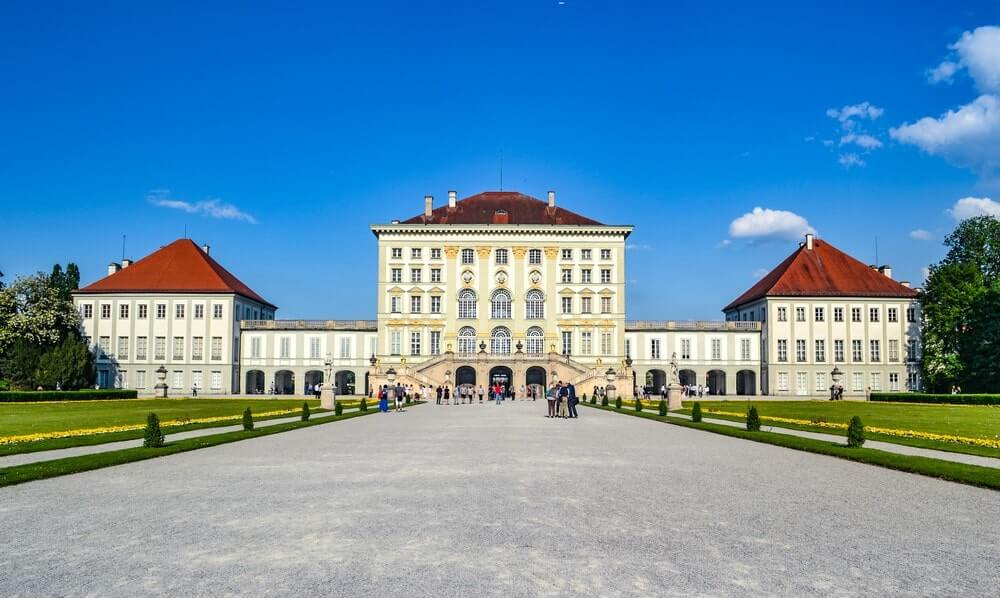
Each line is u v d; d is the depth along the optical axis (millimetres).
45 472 21562
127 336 113250
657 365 118250
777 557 12750
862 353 114500
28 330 97438
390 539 13852
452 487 19734
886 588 11117
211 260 123125
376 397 98625
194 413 55156
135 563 12258
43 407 63344
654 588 11070
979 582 11422
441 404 81438
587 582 11336
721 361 118062
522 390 103500
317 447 30453
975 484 20281
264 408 64938
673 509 16766
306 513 16188
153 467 23781
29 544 13477
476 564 12234
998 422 45062
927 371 101188
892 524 15320
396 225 114688
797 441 32375
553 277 115000
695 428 42281
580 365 103688
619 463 25188
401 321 114250
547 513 16234
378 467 23859
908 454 26984
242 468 23531
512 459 26172
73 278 123562
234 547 13266
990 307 89875
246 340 116812
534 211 120250
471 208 120562
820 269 118188
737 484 20469
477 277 114688
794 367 114125
